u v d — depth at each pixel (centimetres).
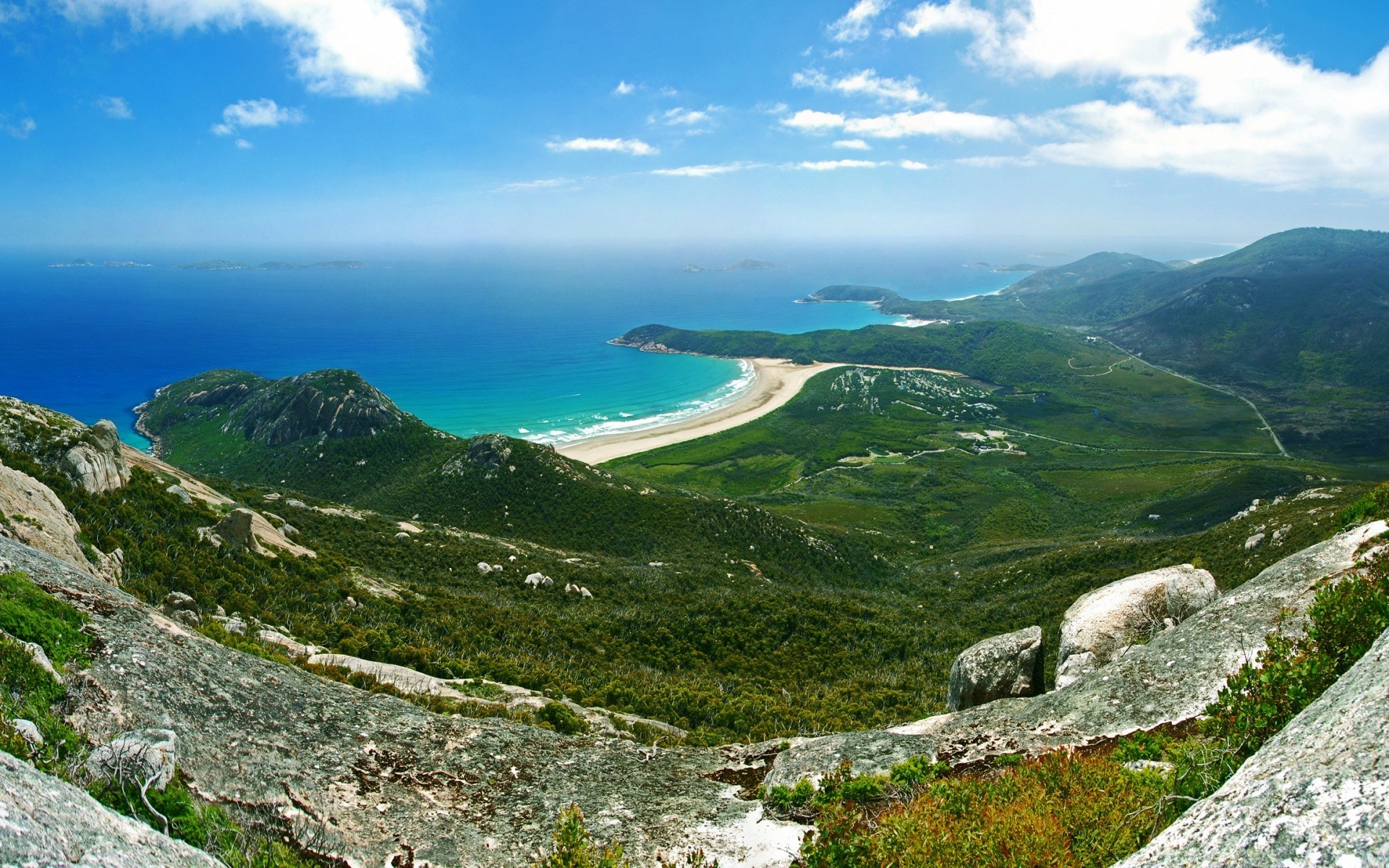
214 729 1447
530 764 1742
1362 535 2116
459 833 1425
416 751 1673
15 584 1520
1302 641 1256
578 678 3991
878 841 1121
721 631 5725
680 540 11044
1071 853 983
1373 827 555
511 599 5903
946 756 1778
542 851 1400
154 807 1097
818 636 5941
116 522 3762
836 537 12638
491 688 3133
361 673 2688
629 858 1391
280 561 4491
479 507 12281
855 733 1995
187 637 1761
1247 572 5494
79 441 4178
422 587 5359
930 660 5519
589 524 11656
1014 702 2191
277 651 2758
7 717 1140
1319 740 700
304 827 1297
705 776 1800
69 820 752
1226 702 1259
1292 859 576
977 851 1021
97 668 1436
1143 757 1552
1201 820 700
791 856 1366
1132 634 2664
